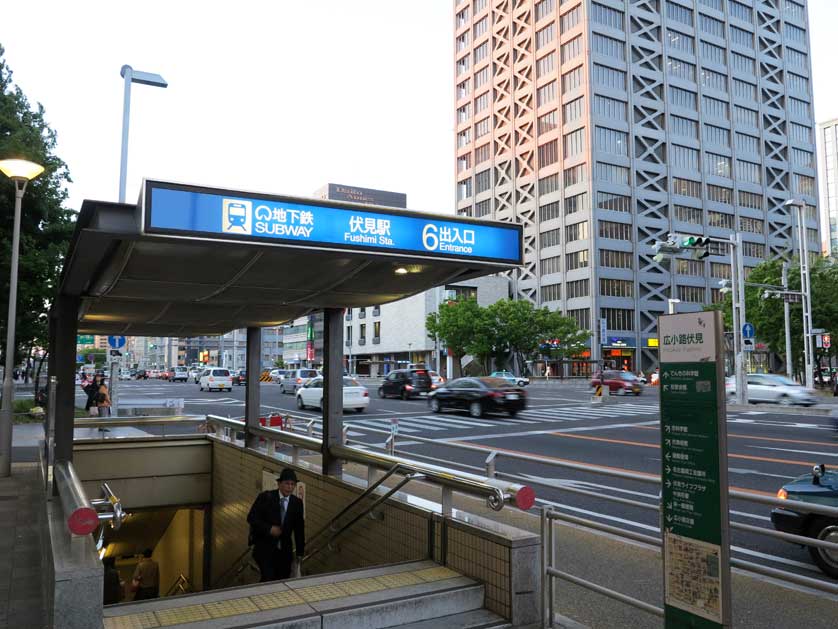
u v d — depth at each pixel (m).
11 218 21.75
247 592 4.93
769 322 45.59
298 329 117.50
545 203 80.94
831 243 124.38
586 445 16.19
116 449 12.87
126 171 12.73
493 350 66.00
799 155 90.06
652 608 4.09
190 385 64.06
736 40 86.50
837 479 6.32
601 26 76.75
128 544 18.55
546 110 80.94
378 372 91.81
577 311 76.00
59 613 3.88
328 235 5.33
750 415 25.41
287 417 14.01
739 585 5.61
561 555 6.43
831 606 5.05
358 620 4.57
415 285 7.20
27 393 45.38
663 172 78.88
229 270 6.38
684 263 79.00
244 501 11.27
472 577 5.15
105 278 6.63
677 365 3.45
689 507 3.35
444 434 19.02
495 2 90.12
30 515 9.10
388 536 6.48
